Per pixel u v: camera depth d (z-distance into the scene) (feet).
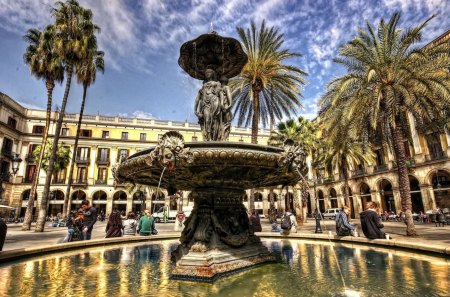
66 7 61.87
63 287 11.84
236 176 16.16
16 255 17.52
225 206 17.88
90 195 141.59
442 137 86.33
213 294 11.00
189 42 19.40
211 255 14.76
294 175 16.35
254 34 55.67
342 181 128.67
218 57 20.30
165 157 13.79
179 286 12.26
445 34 75.05
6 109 125.70
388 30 41.88
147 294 11.02
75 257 19.57
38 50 65.87
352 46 43.47
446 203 91.20
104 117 153.79
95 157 146.72
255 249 17.33
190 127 160.66
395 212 104.32
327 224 80.53
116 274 14.39
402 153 43.42
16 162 57.21
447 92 36.60
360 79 42.70
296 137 80.33
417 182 99.35
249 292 11.17
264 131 161.17
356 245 23.21
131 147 152.66
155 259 18.86
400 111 42.93
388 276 12.87
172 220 102.83
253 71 55.36
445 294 10.16
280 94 62.59
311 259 18.01
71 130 147.13
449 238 36.35
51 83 71.31
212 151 13.70
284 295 10.60
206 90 19.34
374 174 110.42
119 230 30.25
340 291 10.88
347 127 45.62
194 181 17.04
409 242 19.01
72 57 61.93
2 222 17.12
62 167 110.32
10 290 11.32
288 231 31.42
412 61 39.78
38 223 56.39
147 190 133.39
